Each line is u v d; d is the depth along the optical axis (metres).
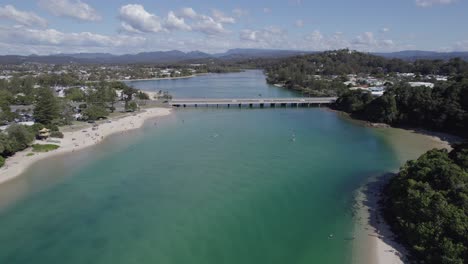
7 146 103.62
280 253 56.81
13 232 65.00
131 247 59.56
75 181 88.81
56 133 129.50
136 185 85.69
